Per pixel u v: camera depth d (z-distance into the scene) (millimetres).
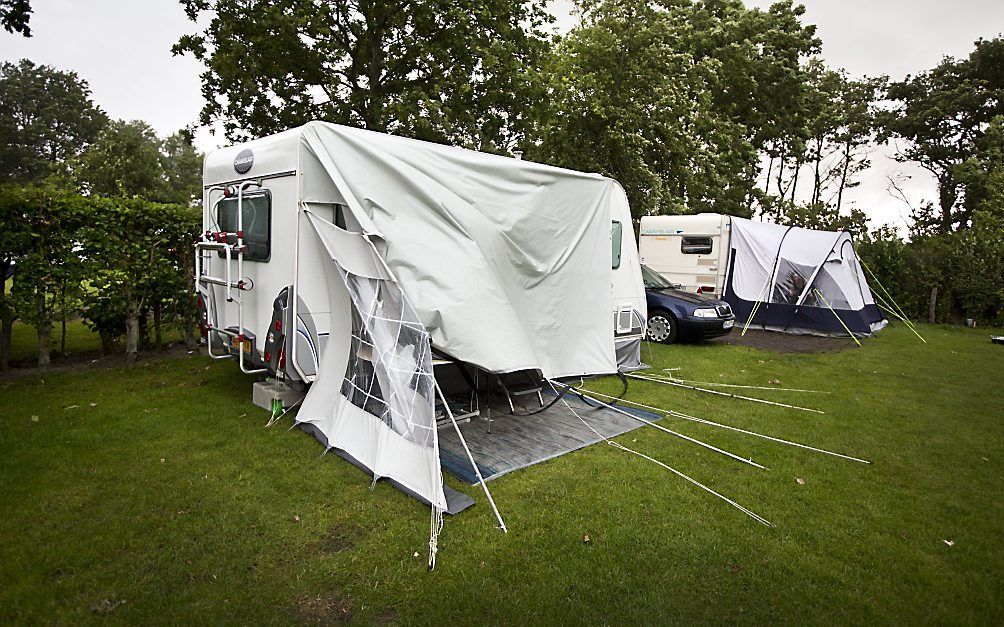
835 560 3264
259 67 12008
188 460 4344
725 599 2883
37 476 3986
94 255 6918
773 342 10586
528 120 13414
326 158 4598
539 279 5410
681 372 7914
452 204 4770
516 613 2723
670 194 16766
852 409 6285
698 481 4258
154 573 2947
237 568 3008
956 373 8156
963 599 2947
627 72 16391
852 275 11430
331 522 3482
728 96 21203
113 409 5504
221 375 6902
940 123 31172
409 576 2986
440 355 4996
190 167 48469
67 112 49875
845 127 33312
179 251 7941
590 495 3967
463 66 12797
